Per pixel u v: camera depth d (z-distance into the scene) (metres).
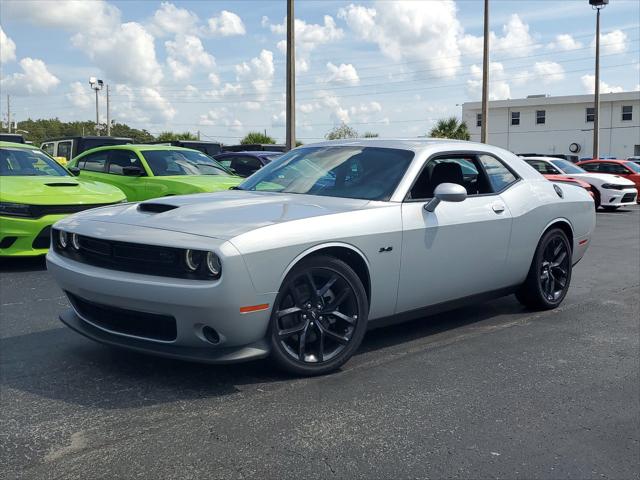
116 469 2.65
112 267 3.53
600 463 2.80
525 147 49.56
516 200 4.96
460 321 5.17
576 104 47.09
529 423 3.20
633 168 20.25
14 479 2.56
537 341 4.65
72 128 86.38
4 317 5.07
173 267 3.32
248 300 3.29
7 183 7.11
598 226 13.80
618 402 3.52
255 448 2.85
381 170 4.34
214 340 3.41
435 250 4.25
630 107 45.12
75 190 7.33
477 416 3.27
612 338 4.77
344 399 3.44
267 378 3.71
